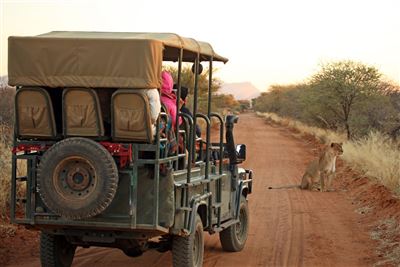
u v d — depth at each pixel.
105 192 7.68
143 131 7.87
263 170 24.84
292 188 20.00
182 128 9.37
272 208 16.27
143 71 7.80
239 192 11.30
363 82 36.28
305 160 29.11
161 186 8.04
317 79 37.91
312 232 13.27
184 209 8.48
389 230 12.98
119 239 8.62
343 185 20.48
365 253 11.42
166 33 8.84
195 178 9.28
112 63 7.87
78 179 7.80
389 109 34.06
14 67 8.09
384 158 20.48
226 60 10.77
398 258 10.82
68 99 8.05
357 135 34.34
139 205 8.04
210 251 11.54
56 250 9.23
